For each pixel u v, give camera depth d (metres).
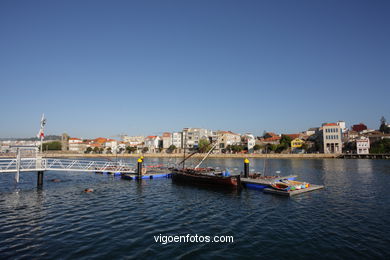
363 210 22.42
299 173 51.69
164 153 148.00
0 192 31.41
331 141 117.19
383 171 54.38
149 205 24.75
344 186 34.84
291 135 152.62
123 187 35.62
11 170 33.59
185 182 39.22
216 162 90.44
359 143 113.06
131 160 109.81
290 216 20.73
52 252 13.80
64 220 19.56
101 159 118.31
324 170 57.59
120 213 21.69
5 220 19.50
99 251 13.98
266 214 21.38
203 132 160.00
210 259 13.15
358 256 13.43
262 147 135.12
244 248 14.48
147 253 13.77
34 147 37.59
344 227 17.92
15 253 13.66
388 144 106.69
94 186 36.34
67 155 137.12
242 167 67.62
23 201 26.20
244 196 28.86
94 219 19.84
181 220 19.75
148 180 42.72
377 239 15.68
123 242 15.23
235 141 158.62
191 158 119.88
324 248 14.44
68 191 32.16
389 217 20.31
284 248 14.48
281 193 29.00
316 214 21.22
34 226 18.11
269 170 58.28
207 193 30.91
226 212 22.11
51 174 51.06
